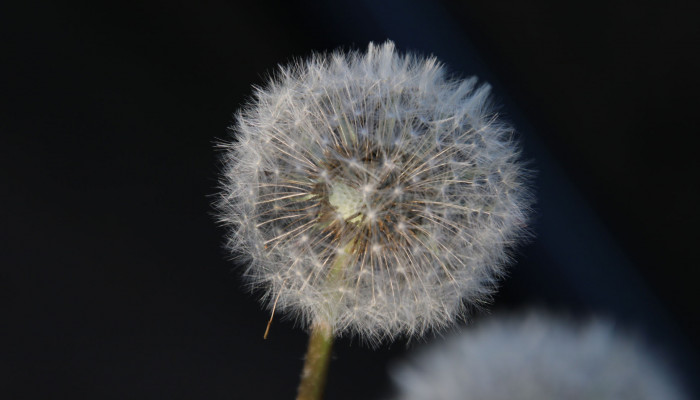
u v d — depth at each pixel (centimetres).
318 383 29
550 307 31
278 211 29
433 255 29
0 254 31
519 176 30
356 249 29
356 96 29
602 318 31
